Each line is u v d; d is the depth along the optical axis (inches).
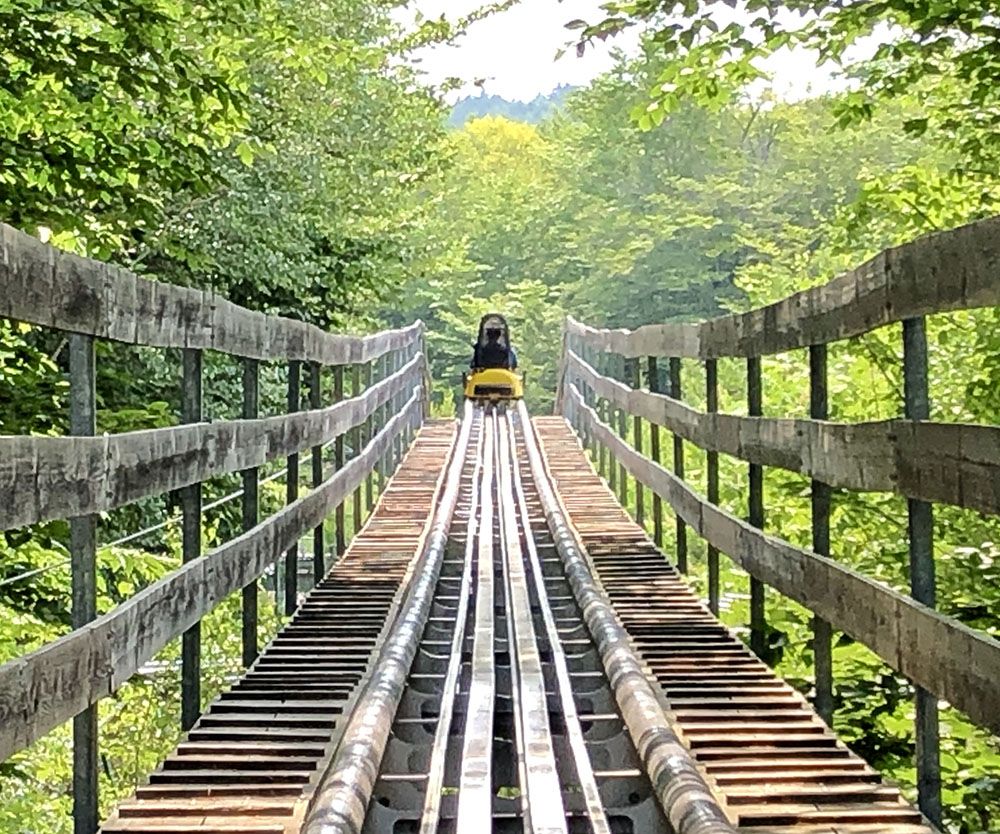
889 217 326.6
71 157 274.1
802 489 317.7
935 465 142.8
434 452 637.3
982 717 130.7
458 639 269.6
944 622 141.5
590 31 277.9
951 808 215.9
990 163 301.7
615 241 1830.7
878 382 328.8
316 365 338.6
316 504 313.9
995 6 248.1
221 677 496.4
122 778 512.1
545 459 601.6
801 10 265.7
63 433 285.3
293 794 174.2
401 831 179.3
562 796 177.0
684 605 299.9
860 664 236.5
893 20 278.5
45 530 273.7
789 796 165.6
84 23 296.4
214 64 366.0
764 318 233.6
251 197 542.3
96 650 146.6
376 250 697.6
